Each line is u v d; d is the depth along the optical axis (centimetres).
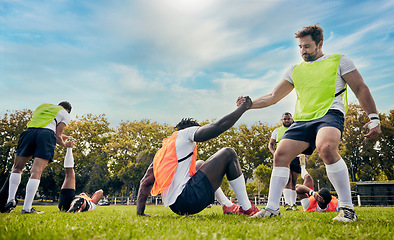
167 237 190
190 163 354
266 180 2920
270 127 4522
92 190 4350
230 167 371
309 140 355
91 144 4619
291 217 387
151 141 4703
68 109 600
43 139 520
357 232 228
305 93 372
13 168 511
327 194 609
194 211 353
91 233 206
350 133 3925
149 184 391
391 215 471
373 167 4006
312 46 378
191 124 381
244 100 347
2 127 4162
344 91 361
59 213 469
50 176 4419
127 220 310
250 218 328
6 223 266
